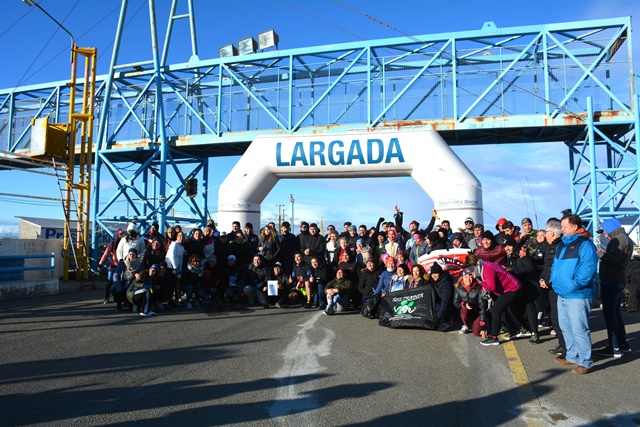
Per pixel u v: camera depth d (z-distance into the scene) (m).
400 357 5.81
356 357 5.78
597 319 8.27
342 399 4.30
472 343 6.63
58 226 28.34
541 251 7.96
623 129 14.22
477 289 7.12
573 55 14.30
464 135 15.43
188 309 9.34
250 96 16.52
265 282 9.95
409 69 16.03
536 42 14.43
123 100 17.84
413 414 3.97
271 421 3.79
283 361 5.56
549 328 7.57
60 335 6.84
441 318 7.43
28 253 12.26
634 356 5.86
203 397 4.32
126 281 8.96
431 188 12.95
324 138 13.73
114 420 3.77
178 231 10.12
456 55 14.90
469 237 10.10
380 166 13.47
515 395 4.46
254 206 14.25
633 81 13.63
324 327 7.66
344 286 9.05
